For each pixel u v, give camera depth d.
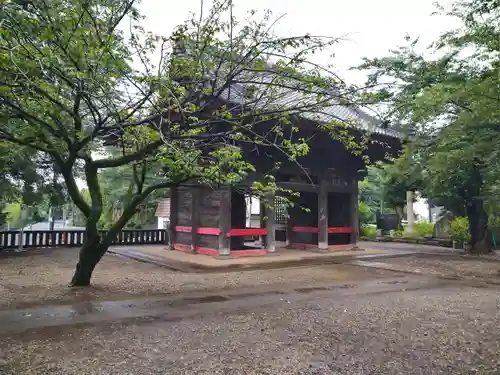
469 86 9.86
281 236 19.83
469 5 10.43
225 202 13.68
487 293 8.48
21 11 5.16
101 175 22.41
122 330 5.39
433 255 16.06
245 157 13.51
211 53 6.42
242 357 4.46
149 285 8.82
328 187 16.39
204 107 6.53
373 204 36.09
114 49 6.31
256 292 8.28
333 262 13.39
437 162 12.69
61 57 5.14
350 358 4.50
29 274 9.90
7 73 4.70
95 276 9.91
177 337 5.11
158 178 16.92
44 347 4.67
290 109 6.27
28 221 15.38
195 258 13.35
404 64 13.98
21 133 6.60
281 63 6.10
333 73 5.82
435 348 4.88
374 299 7.70
